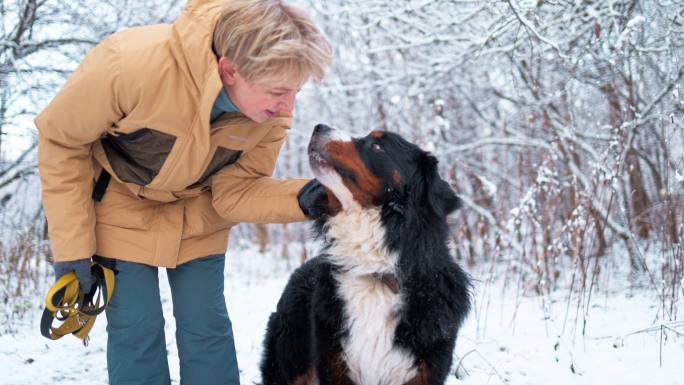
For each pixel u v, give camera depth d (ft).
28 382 12.73
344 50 27.07
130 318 9.44
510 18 18.49
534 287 18.98
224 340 10.34
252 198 10.20
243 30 8.11
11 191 23.31
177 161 8.83
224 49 8.29
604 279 19.44
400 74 23.66
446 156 26.07
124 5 22.57
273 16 8.22
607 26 19.40
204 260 10.23
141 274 9.56
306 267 11.82
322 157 10.36
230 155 9.80
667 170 17.19
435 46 23.08
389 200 10.36
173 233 9.68
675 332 12.96
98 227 9.44
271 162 10.57
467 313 10.62
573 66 19.30
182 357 10.30
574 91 22.18
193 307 10.11
